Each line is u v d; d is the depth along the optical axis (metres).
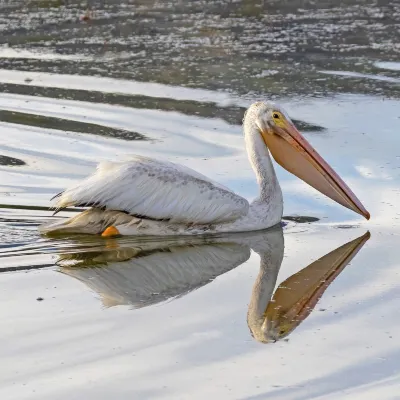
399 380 8.80
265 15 26.08
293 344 9.58
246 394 8.55
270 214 13.16
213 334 9.80
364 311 10.40
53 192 14.02
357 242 12.59
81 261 11.83
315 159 13.39
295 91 19.31
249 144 13.41
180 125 17.28
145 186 12.37
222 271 11.70
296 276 11.48
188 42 23.19
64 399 8.41
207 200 12.63
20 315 10.19
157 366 9.05
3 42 23.23
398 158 15.52
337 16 25.86
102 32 24.22
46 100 18.69
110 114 17.89
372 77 20.20
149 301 10.68
